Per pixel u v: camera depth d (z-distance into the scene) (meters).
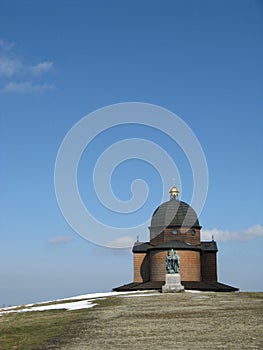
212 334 30.81
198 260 97.75
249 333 30.77
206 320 38.09
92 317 44.66
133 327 35.75
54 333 35.41
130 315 44.44
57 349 28.22
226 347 26.33
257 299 59.19
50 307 61.88
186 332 32.09
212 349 25.88
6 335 36.69
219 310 45.69
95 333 33.75
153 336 31.09
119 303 58.78
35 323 43.53
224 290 89.44
